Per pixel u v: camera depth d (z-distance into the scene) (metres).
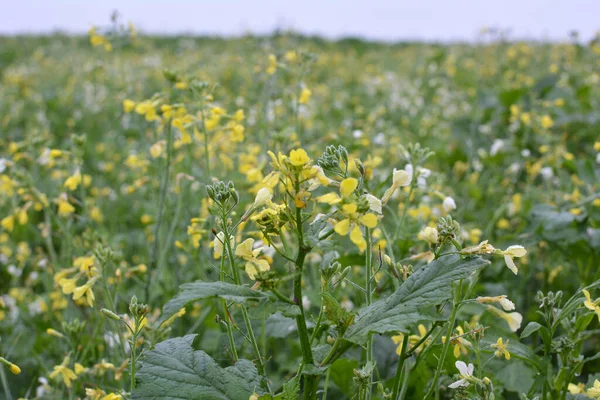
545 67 11.38
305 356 1.90
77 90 12.00
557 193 5.00
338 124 8.56
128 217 6.27
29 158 4.83
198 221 2.81
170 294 4.25
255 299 1.76
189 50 17.30
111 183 7.36
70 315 3.97
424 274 1.93
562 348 2.46
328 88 11.87
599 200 4.09
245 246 2.03
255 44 7.62
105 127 9.25
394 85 11.47
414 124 8.54
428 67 13.26
